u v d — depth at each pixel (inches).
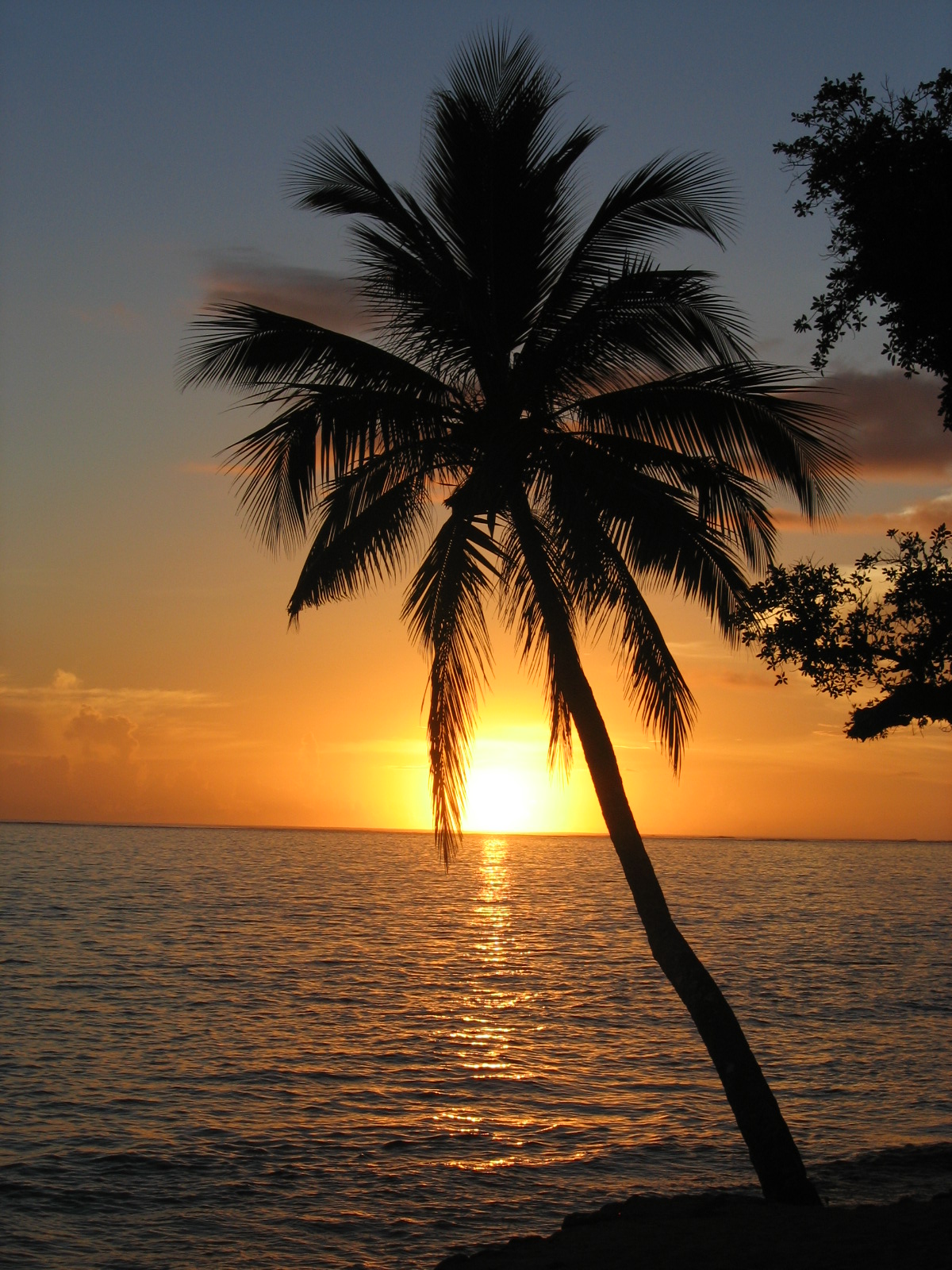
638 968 1879.9
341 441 528.7
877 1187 654.5
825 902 3725.4
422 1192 686.5
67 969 1644.9
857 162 429.1
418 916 2923.2
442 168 548.7
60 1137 783.7
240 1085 952.3
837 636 422.3
